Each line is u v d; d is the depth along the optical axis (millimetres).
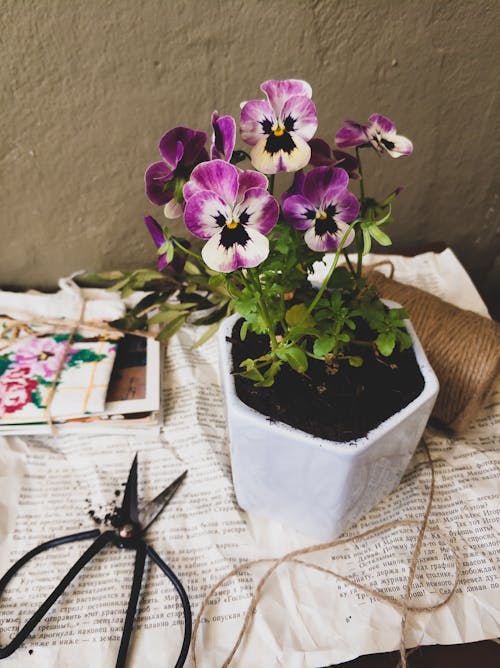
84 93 414
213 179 230
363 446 279
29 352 438
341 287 322
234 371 317
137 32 391
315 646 304
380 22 415
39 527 359
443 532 350
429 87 457
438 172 519
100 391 406
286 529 361
